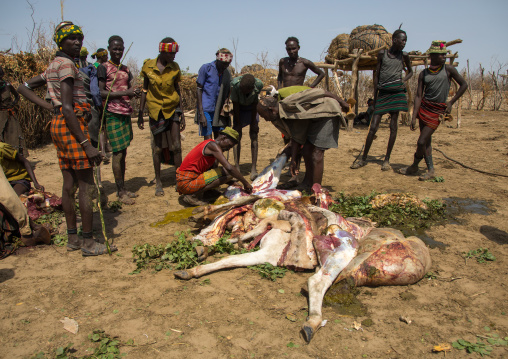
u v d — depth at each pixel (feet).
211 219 15.92
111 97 19.81
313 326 10.09
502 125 49.65
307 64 26.30
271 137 42.45
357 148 35.24
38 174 27.32
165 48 19.94
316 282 11.66
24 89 14.40
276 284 12.62
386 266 12.18
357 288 12.27
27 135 37.01
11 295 12.14
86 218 14.65
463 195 21.56
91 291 12.34
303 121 19.30
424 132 23.82
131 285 12.68
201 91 22.70
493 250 14.98
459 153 32.53
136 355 9.53
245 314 11.10
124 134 20.44
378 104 26.53
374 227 15.43
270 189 18.92
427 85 23.45
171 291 12.28
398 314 11.10
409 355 9.53
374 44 42.32
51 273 13.52
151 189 23.43
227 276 13.14
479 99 87.61
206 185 19.43
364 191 22.18
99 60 23.54
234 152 24.62
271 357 9.47
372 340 10.05
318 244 12.75
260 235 14.47
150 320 10.87
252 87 21.36
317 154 19.31
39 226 15.83
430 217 18.13
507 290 12.26
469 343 9.80
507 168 27.22
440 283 12.69
